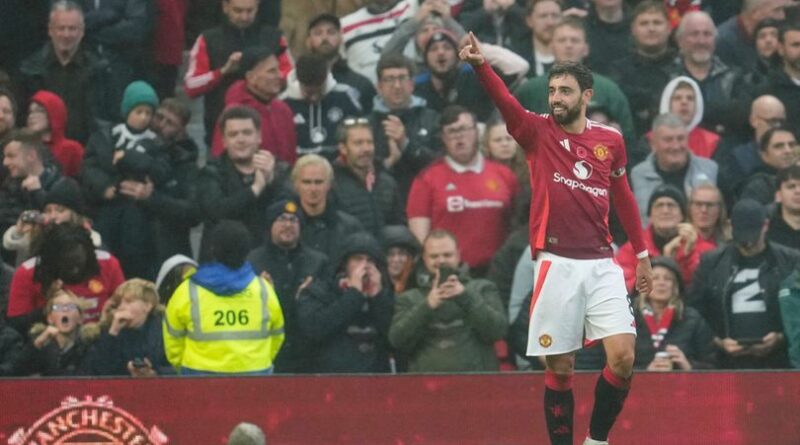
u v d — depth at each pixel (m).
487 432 40.75
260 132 49.12
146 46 55.72
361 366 43.72
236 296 41.09
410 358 43.59
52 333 41.62
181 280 45.16
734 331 44.66
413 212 49.34
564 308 32.22
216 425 39.94
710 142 52.41
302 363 43.91
